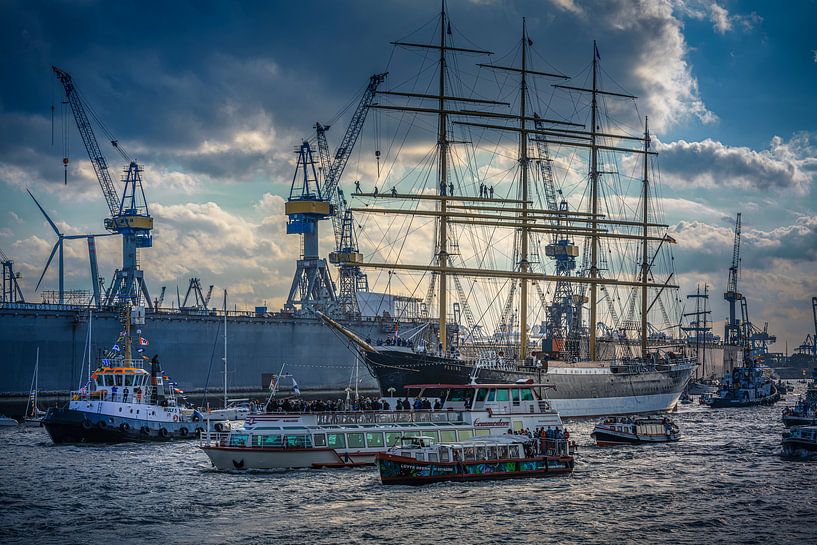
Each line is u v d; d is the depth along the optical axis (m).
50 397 177.00
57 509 75.50
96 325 185.50
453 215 169.50
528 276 182.62
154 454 107.25
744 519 72.75
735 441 125.00
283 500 77.50
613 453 109.69
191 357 196.25
